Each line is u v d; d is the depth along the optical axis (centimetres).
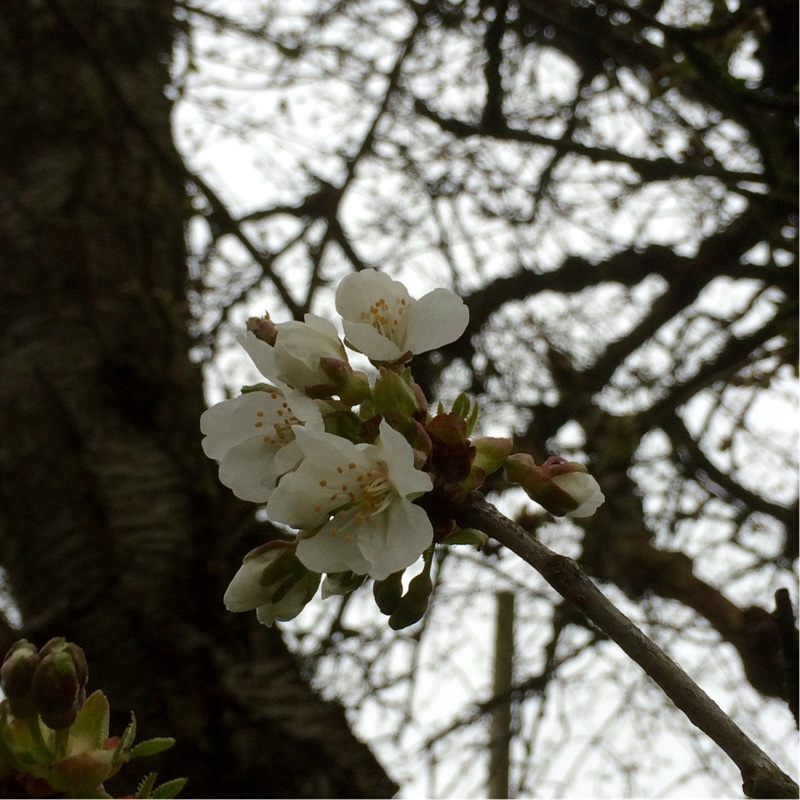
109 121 549
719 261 550
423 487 128
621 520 516
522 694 521
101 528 413
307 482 139
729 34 381
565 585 118
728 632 468
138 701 372
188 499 434
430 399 582
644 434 520
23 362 464
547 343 607
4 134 539
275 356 147
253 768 365
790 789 101
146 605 393
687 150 461
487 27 439
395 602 142
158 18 611
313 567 135
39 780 124
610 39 459
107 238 514
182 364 492
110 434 447
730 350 488
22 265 494
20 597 419
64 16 464
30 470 434
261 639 415
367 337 148
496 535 131
